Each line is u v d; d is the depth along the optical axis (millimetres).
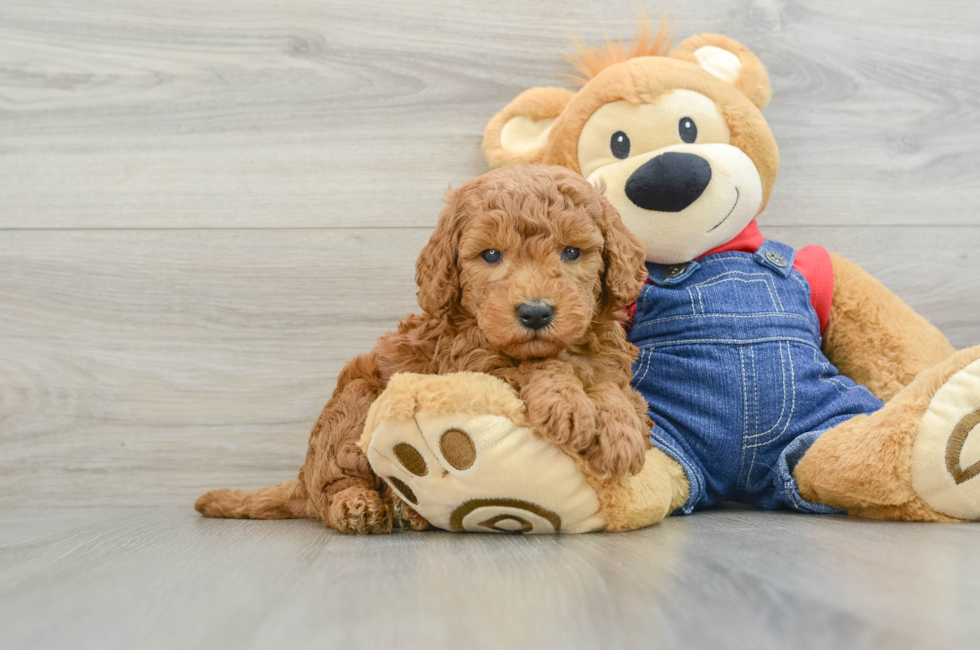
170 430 1875
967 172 1993
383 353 1412
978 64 2004
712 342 1466
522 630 632
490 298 1130
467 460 1104
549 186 1174
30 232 1896
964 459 1191
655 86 1585
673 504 1379
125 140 1919
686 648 574
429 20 1943
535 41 1955
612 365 1275
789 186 1974
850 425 1334
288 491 1540
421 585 812
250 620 687
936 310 1969
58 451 1857
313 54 1936
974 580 774
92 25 1918
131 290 1896
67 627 678
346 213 1926
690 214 1510
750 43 1971
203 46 1931
